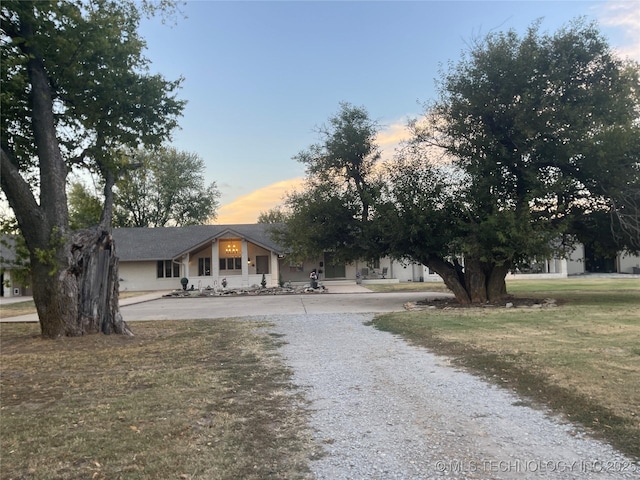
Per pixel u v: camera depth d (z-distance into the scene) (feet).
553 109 49.37
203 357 27.89
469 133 53.93
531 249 48.24
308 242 59.93
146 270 114.83
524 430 14.76
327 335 35.06
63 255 36.63
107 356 28.81
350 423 15.81
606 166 49.01
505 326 35.94
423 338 32.07
